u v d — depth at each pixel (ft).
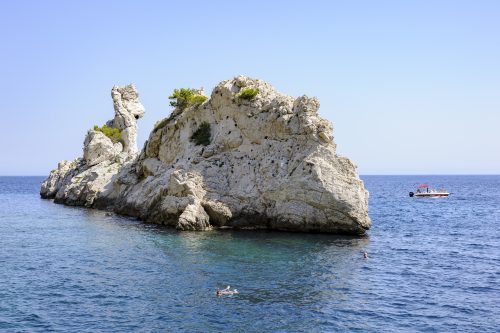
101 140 302.86
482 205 345.51
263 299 96.73
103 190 273.33
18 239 165.78
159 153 234.58
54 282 108.27
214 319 85.40
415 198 429.38
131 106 324.19
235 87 211.00
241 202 187.21
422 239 177.17
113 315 87.20
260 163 191.93
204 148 206.49
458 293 103.96
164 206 194.29
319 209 175.63
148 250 143.23
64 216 236.22
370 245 158.10
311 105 187.21
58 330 80.18
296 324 83.56
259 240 160.35
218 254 137.69
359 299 98.12
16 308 90.63
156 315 87.25
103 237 167.43
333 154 178.19
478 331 82.07
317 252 142.82
